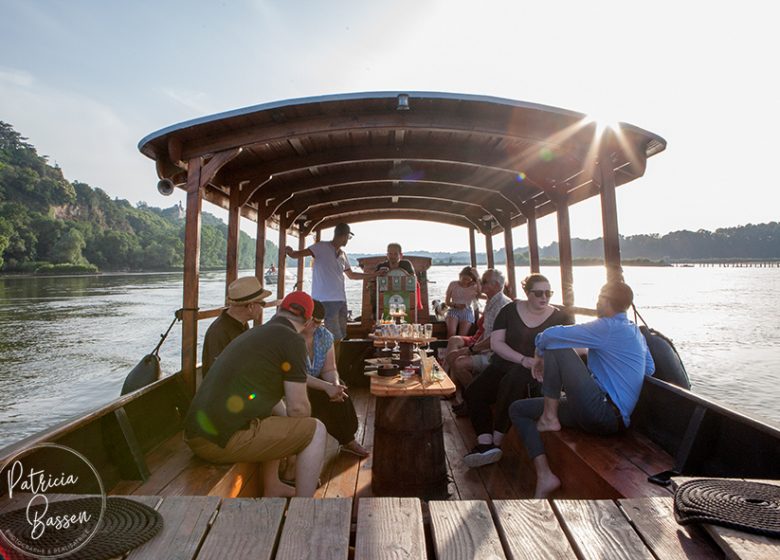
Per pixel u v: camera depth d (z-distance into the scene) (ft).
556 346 10.19
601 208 14.66
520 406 10.61
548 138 14.48
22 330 90.48
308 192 25.66
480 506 5.57
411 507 5.50
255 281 12.16
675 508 5.19
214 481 8.94
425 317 26.68
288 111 13.56
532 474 11.36
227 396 8.62
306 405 9.06
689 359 63.16
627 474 8.49
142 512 5.32
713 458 8.60
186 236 14.05
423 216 33.40
